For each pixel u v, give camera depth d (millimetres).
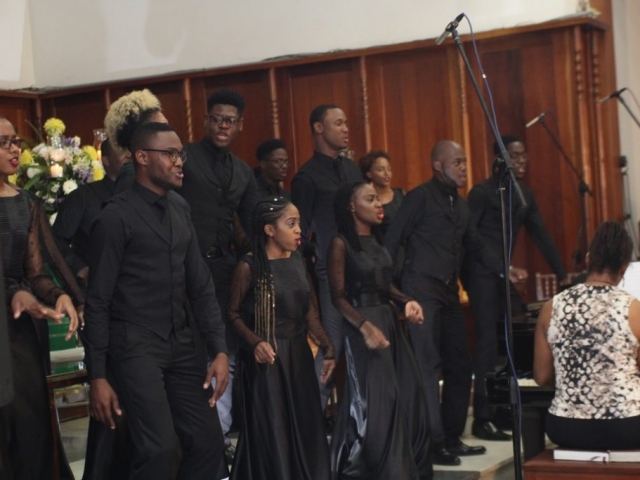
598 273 4777
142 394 4277
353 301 5473
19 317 4262
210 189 5590
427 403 6023
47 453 4352
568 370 4691
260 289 5070
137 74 10492
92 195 5793
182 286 4461
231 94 5648
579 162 8789
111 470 4504
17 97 10609
